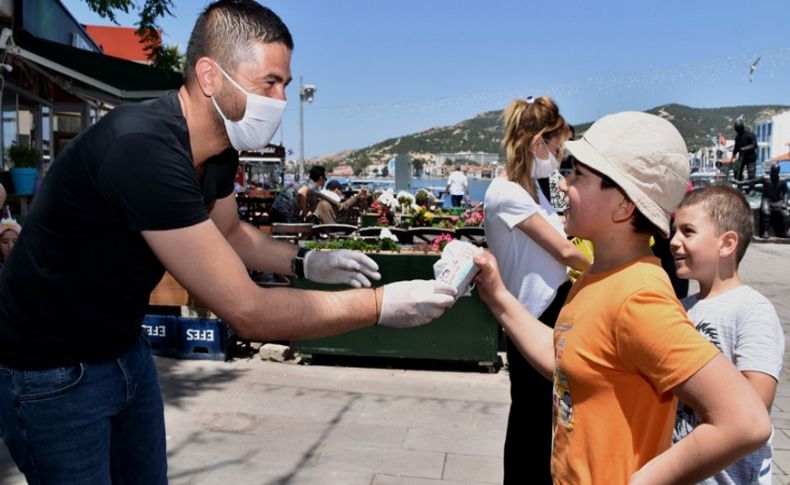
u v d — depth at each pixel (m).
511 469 2.88
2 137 8.80
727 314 2.21
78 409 1.87
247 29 1.83
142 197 1.69
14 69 9.31
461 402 4.92
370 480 3.66
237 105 1.86
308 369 5.70
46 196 1.79
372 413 4.67
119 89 8.74
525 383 2.81
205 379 5.36
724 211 2.25
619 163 1.62
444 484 3.61
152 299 6.09
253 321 1.81
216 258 1.77
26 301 1.82
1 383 1.88
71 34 10.80
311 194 11.52
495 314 2.15
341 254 2.37
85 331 1.86
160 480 2.21
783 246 16.56
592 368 1.59
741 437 1.32
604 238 1.70
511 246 2.92
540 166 2.90
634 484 1.46
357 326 1.96
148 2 7.50
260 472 3.74
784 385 5.26
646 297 1.48
